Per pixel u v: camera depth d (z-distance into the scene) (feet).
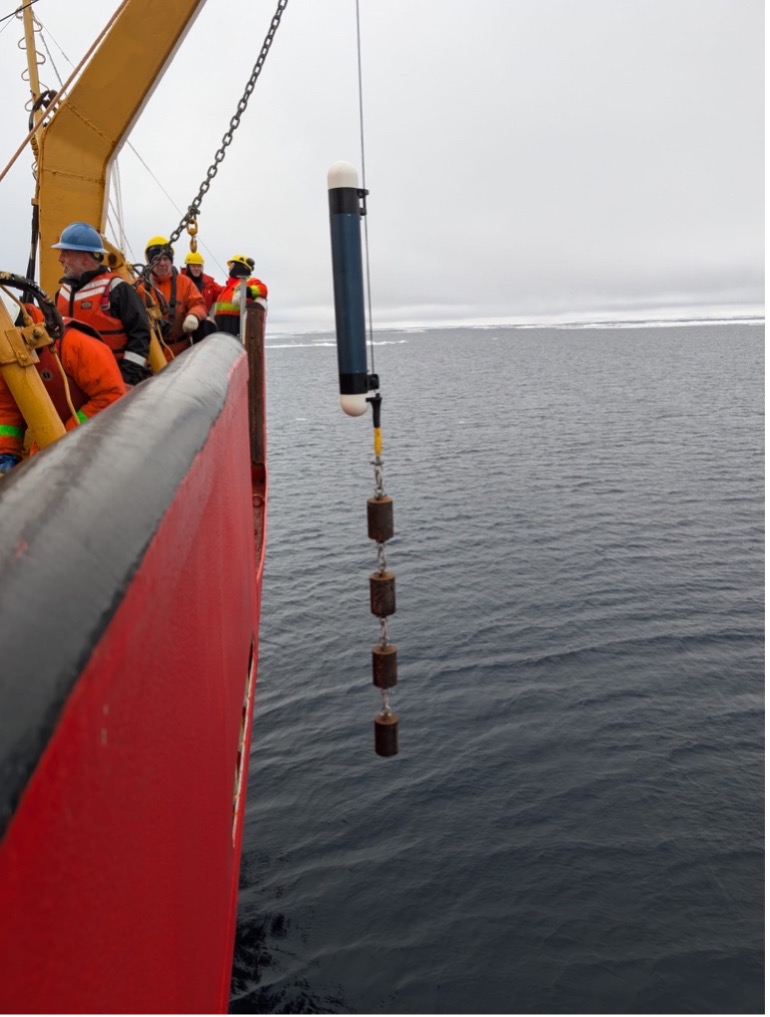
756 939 48.11
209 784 7.39
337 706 80.48
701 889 52.49
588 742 71.61
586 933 48.96
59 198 31.83
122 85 31.42
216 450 7.93
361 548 148.05
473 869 54.95
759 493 189.16
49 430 13.61
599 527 157.58
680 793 63.36
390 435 330.75
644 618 103.30
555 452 263.49
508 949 47.83
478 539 150.51
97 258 18.62
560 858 55.83
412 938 48.88
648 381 547.49
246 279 33.65
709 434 298.35
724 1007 43.50
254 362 32.37
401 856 56.59
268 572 134.10
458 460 254.06
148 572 4.14
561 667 88.07
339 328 15.67
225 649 9.29
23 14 31.65
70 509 3.71
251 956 47.85
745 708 77.25
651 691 81.51
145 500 4.46
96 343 14.78
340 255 15.56
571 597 112.68
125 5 30.63
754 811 60.54
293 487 223.71
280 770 68.69
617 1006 43.65
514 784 65.10
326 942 48.83
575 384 542.16
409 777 66.59
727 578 121.08
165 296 30.99
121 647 3.62
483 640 96.84
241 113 30.32
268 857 57.11
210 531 7.57
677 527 156.25
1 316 13.14
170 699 5.09
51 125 31.42
